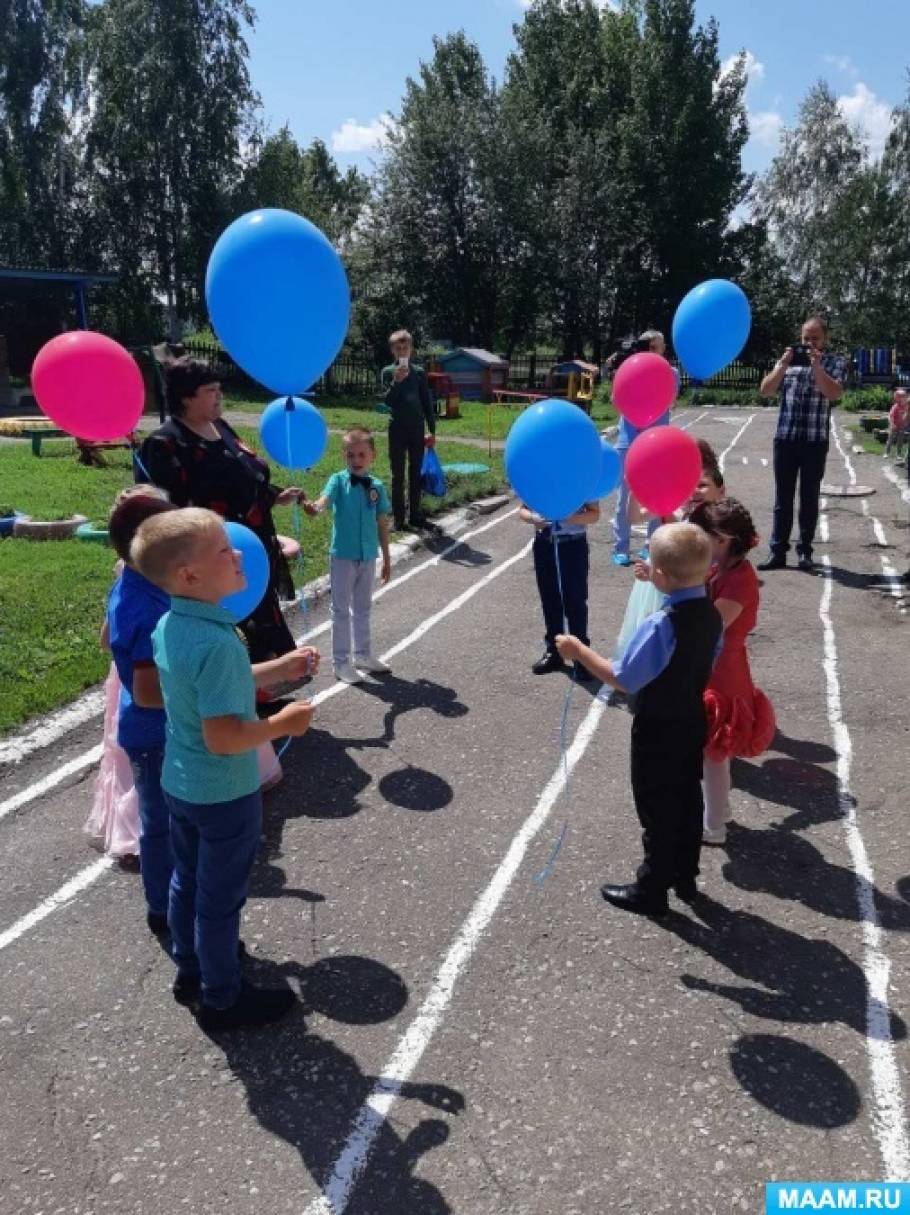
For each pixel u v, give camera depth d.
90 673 5.78
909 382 34.00
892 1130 2.67
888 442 15.87
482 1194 2.47
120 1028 3.07
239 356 4.32
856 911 3.68
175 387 4.44
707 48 38.00
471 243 34.72
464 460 14.61
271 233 3.98
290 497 5.31
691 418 24.66
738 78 39.38
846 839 4.18
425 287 34.84
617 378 6.19
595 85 39.44
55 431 16.67
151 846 3.35
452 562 8.91
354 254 33.62
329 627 6.92
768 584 8.13
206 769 2.76
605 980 3.28
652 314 40.25
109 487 12.06
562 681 6.00
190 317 34.28
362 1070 2.89
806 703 5.64
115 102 32.03
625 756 4.98
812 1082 2.84
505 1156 2.59
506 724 5.37
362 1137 2.65
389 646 6.62
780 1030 3.05
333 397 28.75
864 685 5.91
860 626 7.03
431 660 6.35
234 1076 2.87
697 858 3.66
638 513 7.74
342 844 4.13
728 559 3.92
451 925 3.58
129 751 3.24
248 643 4.98
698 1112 2.73
